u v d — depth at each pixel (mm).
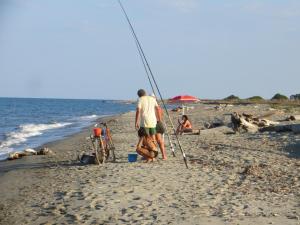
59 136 37062
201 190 11148
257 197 10383
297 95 102938
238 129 27391
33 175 15461
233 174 13297
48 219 9391
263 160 15789
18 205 10969
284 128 25172
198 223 8320
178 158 16656
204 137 25078
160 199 10266
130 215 9055
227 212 9070
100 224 8609
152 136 15852
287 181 12219
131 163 15617
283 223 8266
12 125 56000
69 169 15648
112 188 11477
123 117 57531
